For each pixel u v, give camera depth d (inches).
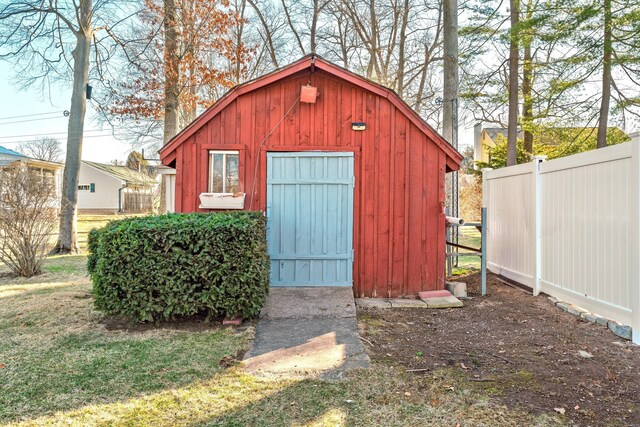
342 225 241.0
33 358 145.0
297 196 242.1
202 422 103.4
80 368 136.3
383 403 113.6
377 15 709.3
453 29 410.0
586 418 105.7
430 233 240.5
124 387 122.5
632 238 159.5
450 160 242.7
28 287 273.0
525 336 171.3
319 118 241.6
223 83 620.4
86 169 1380.4
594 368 137.3
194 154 241.1
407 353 152.7
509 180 277.0
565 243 209.9
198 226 177.8
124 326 182.1
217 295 179.8
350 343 161.3
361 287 240.5
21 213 309.7
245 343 160.4
